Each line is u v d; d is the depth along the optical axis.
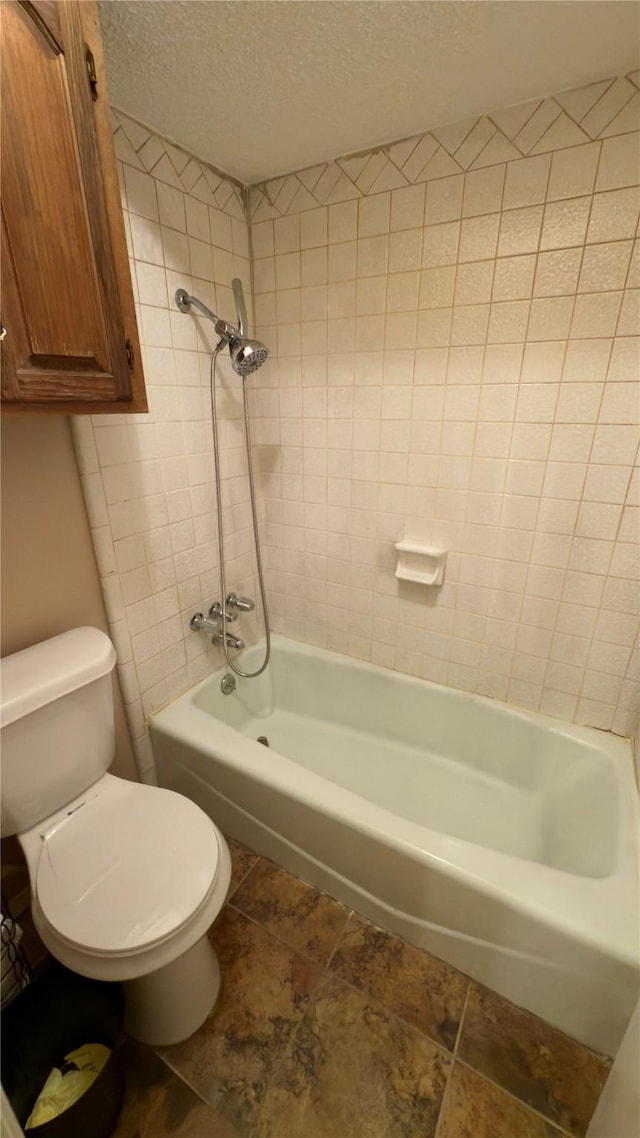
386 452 1.58
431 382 1.43
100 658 1.13
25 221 0.69
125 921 0.89
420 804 1.63
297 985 1.18
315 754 1.88
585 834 1.29
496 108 1.14
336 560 1.83
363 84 1.06
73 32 0.70
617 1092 0.76
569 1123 0.95
